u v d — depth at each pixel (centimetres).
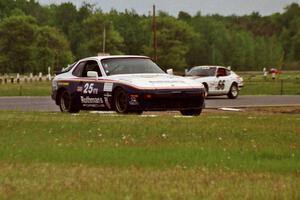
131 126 3262
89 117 3753
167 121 3488
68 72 4672
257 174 2080
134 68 4378
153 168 2175
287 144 2756
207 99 7781
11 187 1831
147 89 4041
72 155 2430
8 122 3459
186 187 1845
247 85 12219
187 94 4125
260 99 7619
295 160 2367
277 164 2273
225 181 1945
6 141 2802
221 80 8056
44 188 1819
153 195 1738
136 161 2314
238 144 2741
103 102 4300
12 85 12231
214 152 2525
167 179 1970
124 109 4144
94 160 2330
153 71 4403
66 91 4603
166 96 4062
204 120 3584
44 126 3288
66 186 1848
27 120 3556
